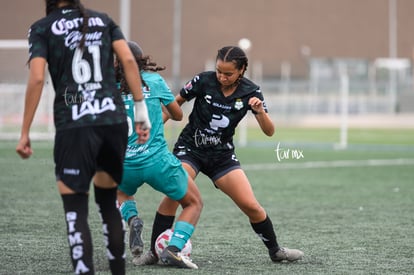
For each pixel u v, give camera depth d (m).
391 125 114.25
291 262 18.08
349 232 23.03
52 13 13.27
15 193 31.17
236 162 17.72
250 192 17.44
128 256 18.50
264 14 159.25
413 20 164.88
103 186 13.45
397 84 135.12
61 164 12.82
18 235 21.34
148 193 32.69
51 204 28.25
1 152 49.62
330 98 119.38
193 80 17.52
